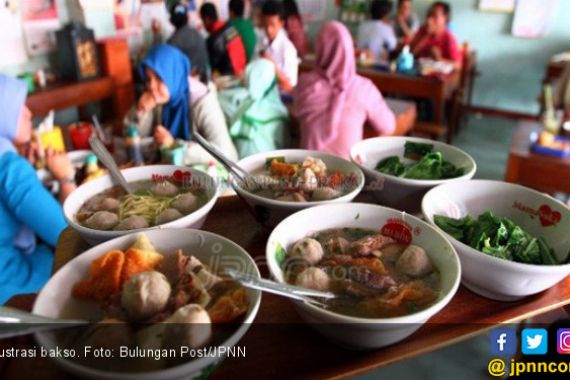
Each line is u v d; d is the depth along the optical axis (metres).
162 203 0.75
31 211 1.10
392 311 0.54
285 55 2.64
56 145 1.64
